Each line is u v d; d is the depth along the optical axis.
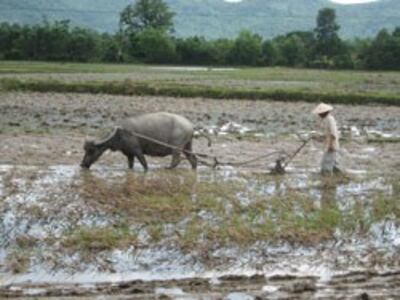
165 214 19.89
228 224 19.08
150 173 25.94
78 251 16.50
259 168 28.31
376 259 17.06
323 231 18.92
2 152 29.50
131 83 61.62
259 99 58.75
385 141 37.53
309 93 59.06
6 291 13.96
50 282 14.65
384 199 23.06
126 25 174.12
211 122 42.78
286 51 134.88
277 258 16.84
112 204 20.62
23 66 94.56
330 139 26.33
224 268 15.99
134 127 25.81
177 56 132.50
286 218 20.02
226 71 103.12
